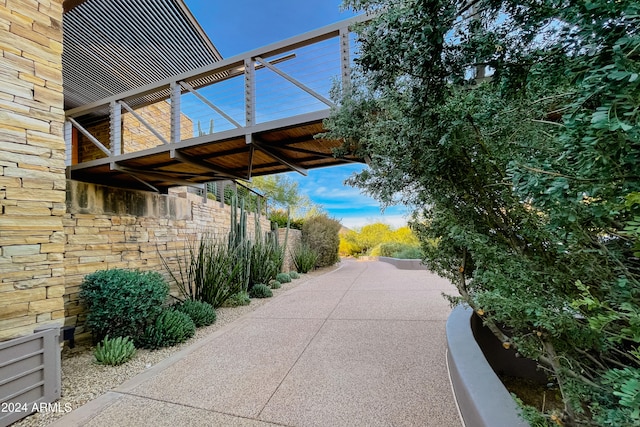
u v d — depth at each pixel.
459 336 2.52
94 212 4.31
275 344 3.44
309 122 3.41
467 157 1.64
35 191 2.60
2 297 2.36
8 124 2.47
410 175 2.15
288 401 2.24
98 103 4.83
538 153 1.37
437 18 1.18
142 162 4.54
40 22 2.71
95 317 3.39
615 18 0.83
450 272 2.10
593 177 0.91
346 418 2.02
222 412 2.13
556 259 1.39
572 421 1.24
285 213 13.52
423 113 1.62
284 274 8.14
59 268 2.71
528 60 1.21
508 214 1.55
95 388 2.52
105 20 5.16
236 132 3.75
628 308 0.90
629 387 0.77
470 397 1.65
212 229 7.01
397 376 2.56
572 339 1.33
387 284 7.13
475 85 1.62
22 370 2.19
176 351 3.32
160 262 5.36
